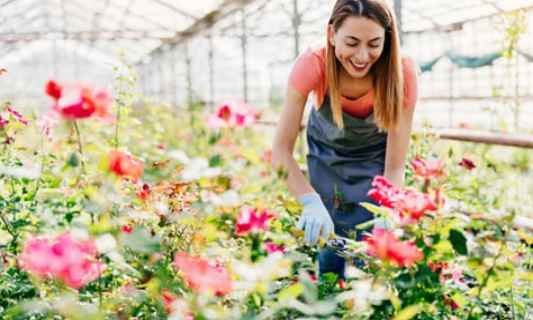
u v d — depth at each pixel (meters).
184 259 1.32
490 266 1.69
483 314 2.13
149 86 21.31
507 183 3.58
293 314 1.66
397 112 2.42
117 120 2.80
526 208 3.55
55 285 1.67
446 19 10.06
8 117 2.98
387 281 1.54
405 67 2.47
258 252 1.59
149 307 1.68
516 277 1.82
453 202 2.19
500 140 3.36
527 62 8.44
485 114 9.78
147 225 1.96
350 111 2.64
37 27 16.72
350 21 2.13
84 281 1.45
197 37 15.04
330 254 2.64
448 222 1.65
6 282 1.92
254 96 15.58
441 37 10.56
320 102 2.66
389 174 2.61
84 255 1.38
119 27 15.47
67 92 1.49
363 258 1.69
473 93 10.10
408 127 2.55
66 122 1.75
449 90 10.62
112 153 1.58
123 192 1.96
